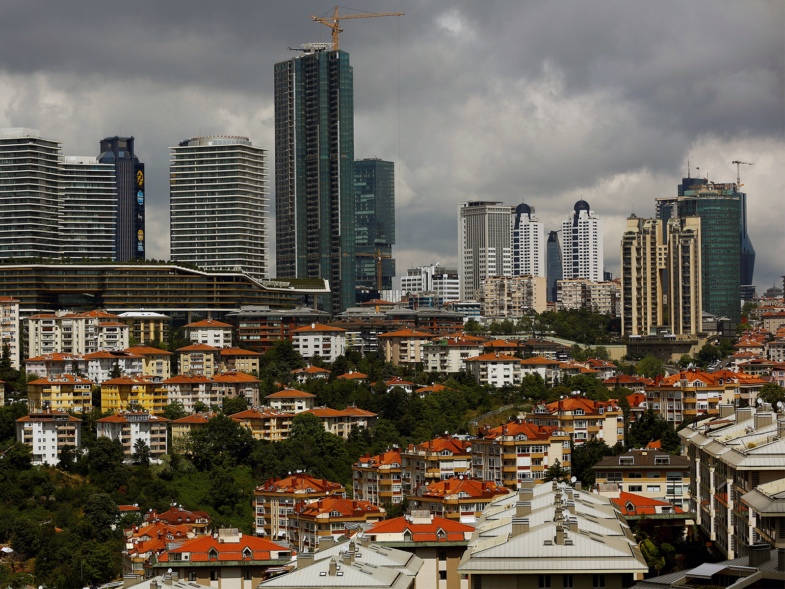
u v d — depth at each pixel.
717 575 179.00
